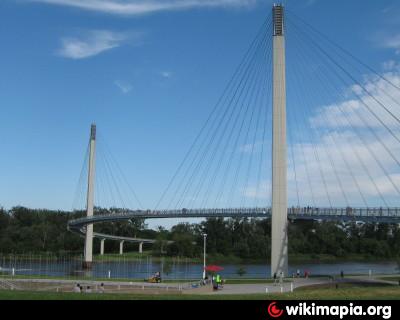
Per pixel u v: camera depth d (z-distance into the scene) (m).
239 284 70.19
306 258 193.75
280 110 98.38
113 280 75.44
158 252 195.12
